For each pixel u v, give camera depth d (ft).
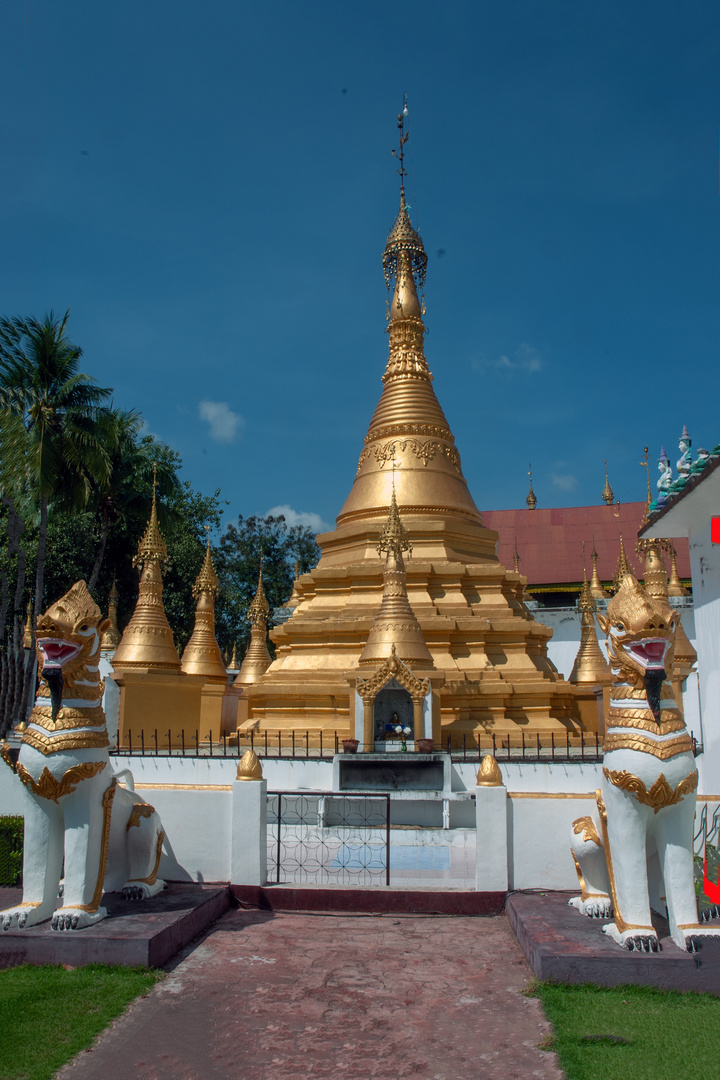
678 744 32.12
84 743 34.68
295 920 38.81
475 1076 24.12
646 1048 25.12
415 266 95.20
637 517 146.10
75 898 33.94
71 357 103.76
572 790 55.11
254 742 69.46
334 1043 26.25
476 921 38.78
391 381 90.79
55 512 117.19
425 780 57.93
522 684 71.41
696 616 56.39
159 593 76.18
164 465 135.44
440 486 83.61
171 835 42.78
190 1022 27.66
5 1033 26.13
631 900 31.71
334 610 78.33
